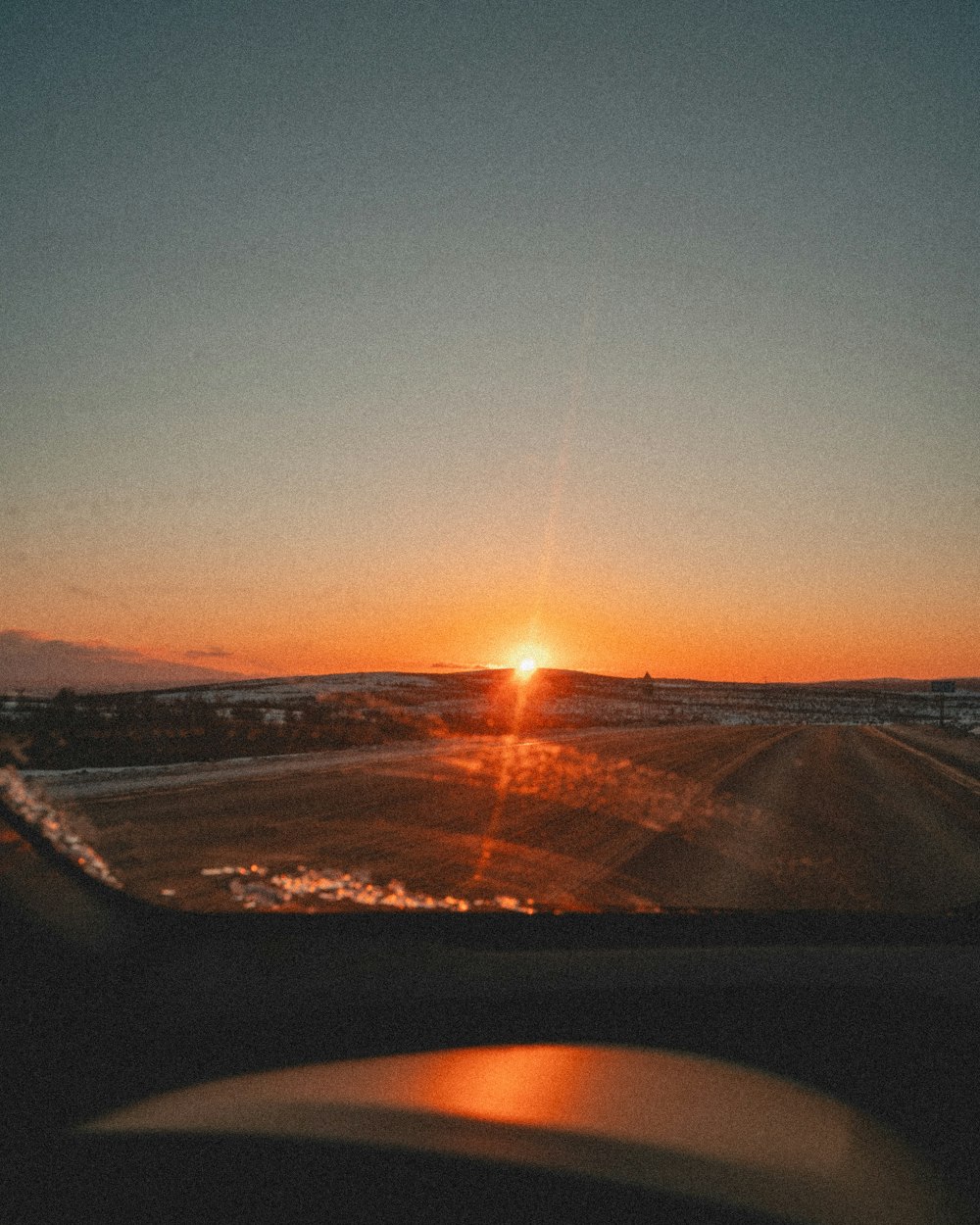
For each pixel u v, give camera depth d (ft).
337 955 12.47
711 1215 5.55
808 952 12.23
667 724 205.98
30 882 16.12
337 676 444.55
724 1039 8.79
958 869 29.73
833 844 34.99
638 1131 6.72
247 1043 8.79
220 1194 5.89
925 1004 9.73
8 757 58.44
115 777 52.08
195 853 27.12
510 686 442.91
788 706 395.55
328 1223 5.57
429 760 74.23
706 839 35.37
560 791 52.24
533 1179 5.93
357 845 30.25
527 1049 8.54
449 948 12.78
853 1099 7.26
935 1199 5.70
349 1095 7.45
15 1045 8.78
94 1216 5.70
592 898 22.79
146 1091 7.54
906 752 101.86
